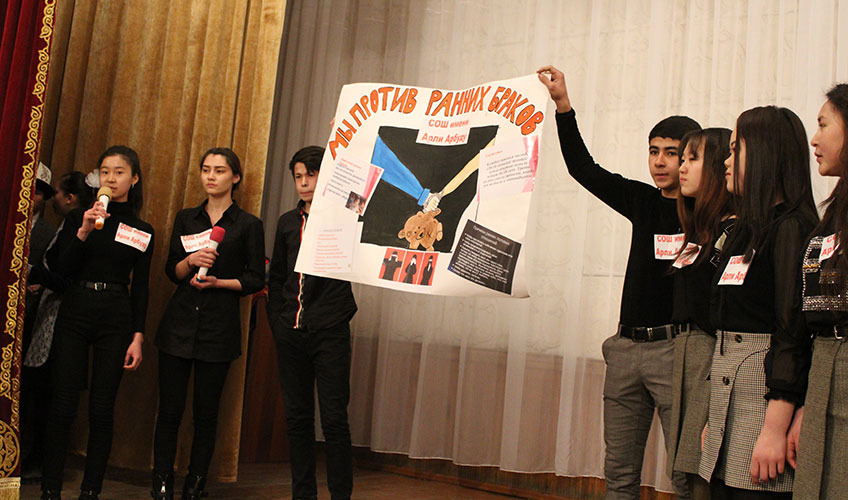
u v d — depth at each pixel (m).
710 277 1.84
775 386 1.42
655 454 3.26
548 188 3.74
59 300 3.05
